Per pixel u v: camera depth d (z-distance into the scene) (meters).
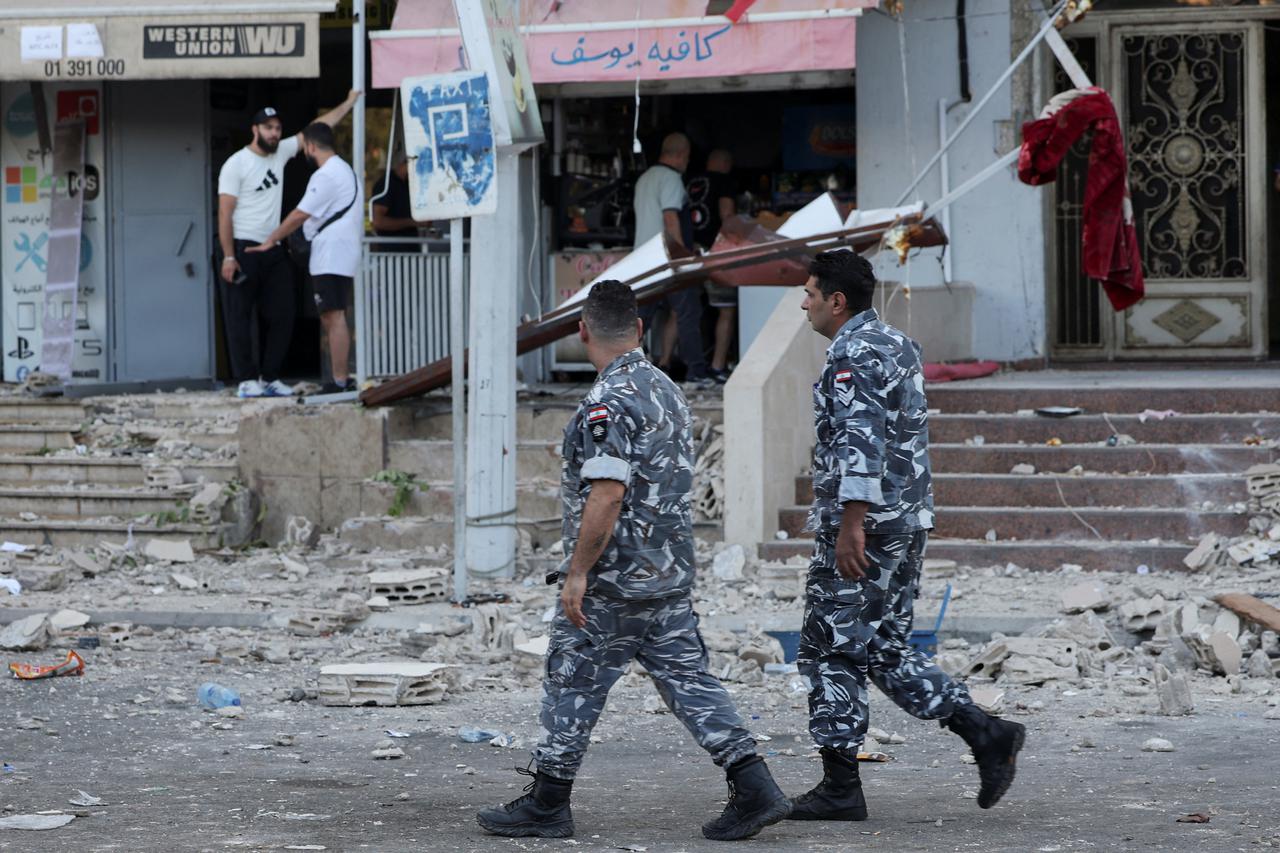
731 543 36.75
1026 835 17.67
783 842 17.55
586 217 50.66
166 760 23.00
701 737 17.70
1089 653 28.53
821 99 52.81
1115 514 35.56
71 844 17.55
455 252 34.59
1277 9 48.16
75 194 49.62
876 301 40.66
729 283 39.78
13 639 31.30
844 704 18.44
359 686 27.08
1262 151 48.66
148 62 45.06
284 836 18.02
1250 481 35.38
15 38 45.69
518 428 42.25
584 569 17.23
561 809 18.00
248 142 54.41
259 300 46.78
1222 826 17.84
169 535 40.53
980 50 47.12
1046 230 48.84
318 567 38.81
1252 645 28.84
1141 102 49.12
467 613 33.38
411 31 44.19
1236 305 49.00
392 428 41.84
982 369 43.88
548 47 43.28
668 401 17.72
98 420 45.41
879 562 18.28
